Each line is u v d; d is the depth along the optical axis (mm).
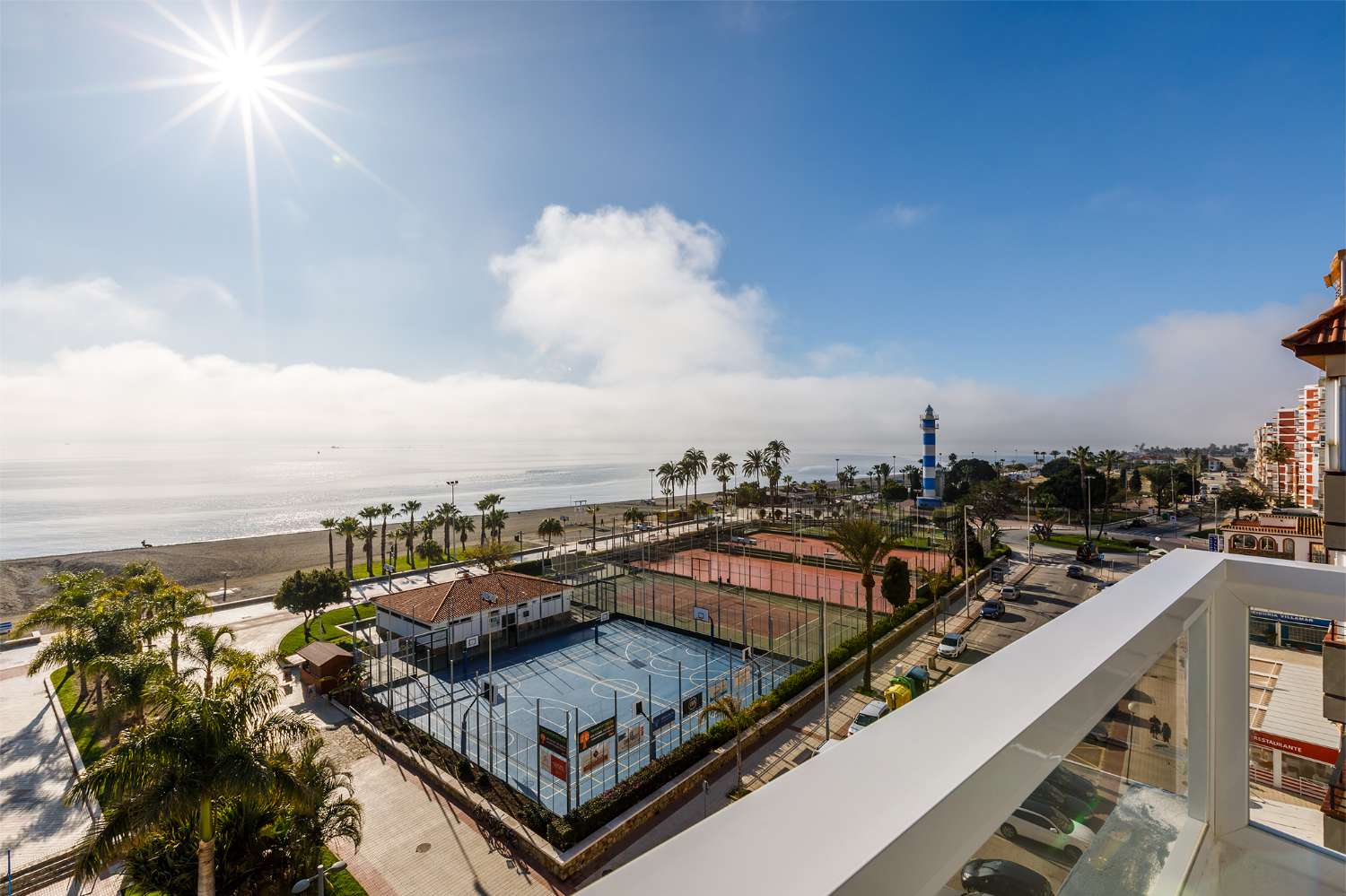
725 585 51031
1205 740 2521
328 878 16453
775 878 691
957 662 31609
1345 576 2406
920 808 888
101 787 11555
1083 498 77750
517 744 24266
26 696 30203
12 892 16891
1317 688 11031
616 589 49469
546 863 17453
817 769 1027
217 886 13539
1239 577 2615
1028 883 1274
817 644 34969
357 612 44906
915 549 62594
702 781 21281
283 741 14133
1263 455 87375
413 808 20281
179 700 12570
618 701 28531
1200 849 2432
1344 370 10180
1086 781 1648
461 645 35906
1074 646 1624
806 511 104500
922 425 96125
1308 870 2447
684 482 110688
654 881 677
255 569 64375
